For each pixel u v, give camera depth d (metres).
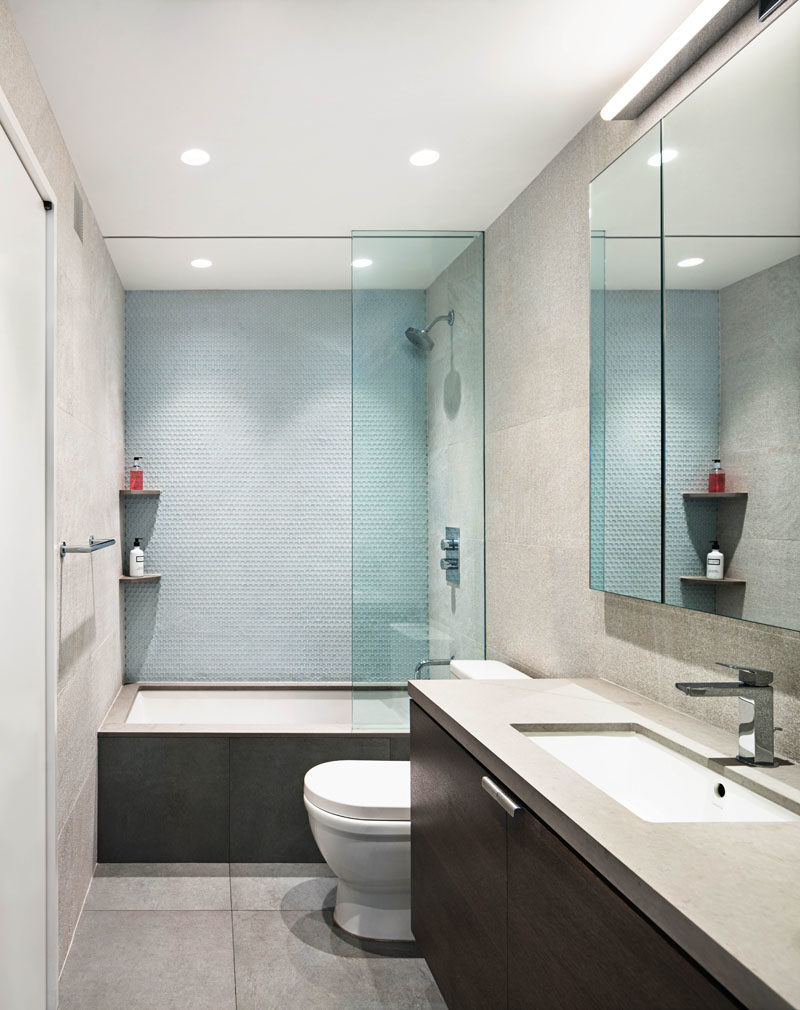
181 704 4.01
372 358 3.15
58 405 2.21
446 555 3.16
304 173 2.69
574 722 1.76
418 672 3.14
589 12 1.80
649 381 1.91
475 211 3.05
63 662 2.30
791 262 1.42
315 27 1.84
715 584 1.64
